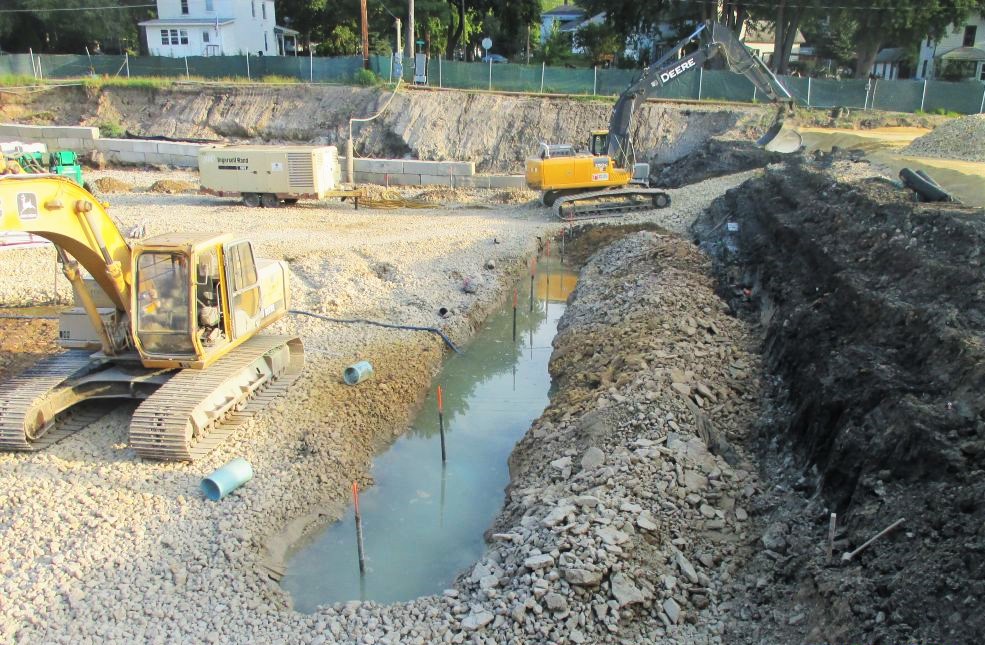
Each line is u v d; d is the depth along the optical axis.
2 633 7.43
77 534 8.88
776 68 44.28
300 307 16.75
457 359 15.64
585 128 36.47
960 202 14.77
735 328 14.55
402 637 7.38
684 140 34.72
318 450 10.90
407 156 37.44
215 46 53.16
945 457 7.29
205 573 8.42
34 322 15.44
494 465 11.64
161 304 10.71
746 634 7.24
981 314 9.42
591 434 10.56
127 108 42.81
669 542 8.37
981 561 6.13
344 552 9.41
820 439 9.46
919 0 39.91
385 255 20.55
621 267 19.08
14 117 42.19
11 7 53.25
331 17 59.41
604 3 45.66
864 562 7.14
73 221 9.95
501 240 22.70
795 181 19.50
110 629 7.54
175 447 10.09
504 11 54.81
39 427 10.73
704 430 10.63
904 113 38.22
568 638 7.05
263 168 26.25
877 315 10.56
